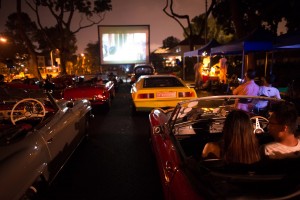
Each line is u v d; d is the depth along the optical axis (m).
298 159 1.88
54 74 37.84
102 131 7.13
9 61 26.06
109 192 3.75
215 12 22.30
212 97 3.36
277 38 8.30
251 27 17.33
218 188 1.65
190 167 1.94
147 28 28.25
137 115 9.13
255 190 1.66
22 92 4.12
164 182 2.75
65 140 4.03
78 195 3.68
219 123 3.85
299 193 1.65
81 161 4.93
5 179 2.18
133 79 16.80
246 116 2.11
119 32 28.25
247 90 5.91
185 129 3.82
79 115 5.11
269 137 3.00
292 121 2.20
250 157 2.07
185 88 8.07
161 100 7.89
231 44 10.70
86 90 9.53
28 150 2.68
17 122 3.90
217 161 2.06
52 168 3.34
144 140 6.23
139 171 4.45
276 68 18.78
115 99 14.12
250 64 14.02
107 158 5.06
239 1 15.23
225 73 15.12
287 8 17.64
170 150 2.71
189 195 1.85
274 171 1.84
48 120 3.56
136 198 3.59
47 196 3.31
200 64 16.77
